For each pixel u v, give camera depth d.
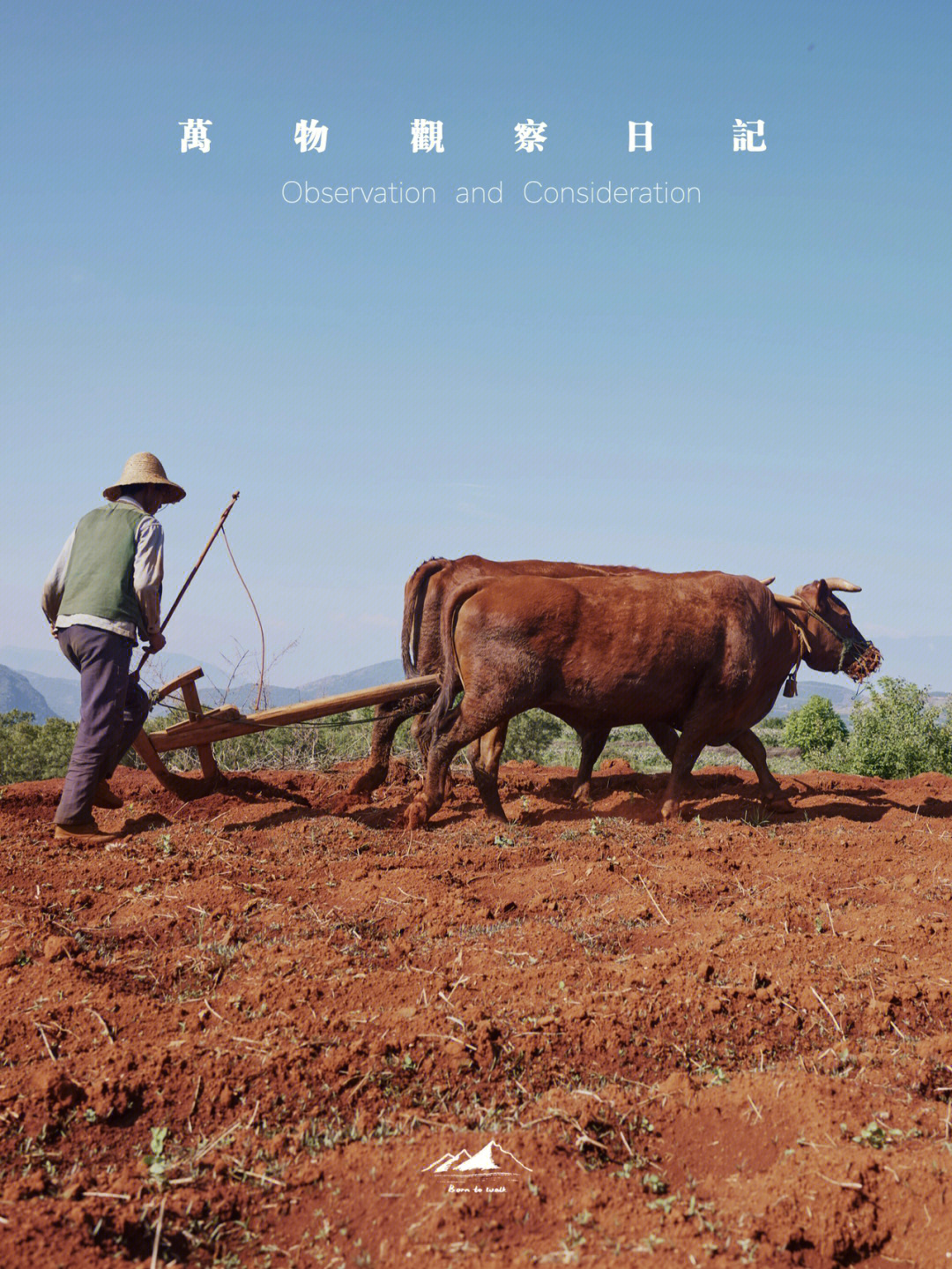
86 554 7.31
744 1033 4.24
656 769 22.38
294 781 10.20
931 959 5.05
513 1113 3.54
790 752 25.72
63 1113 3.39
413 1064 3.80
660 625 8.38
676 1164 3.26
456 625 8.34
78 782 7.12
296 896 6.07
